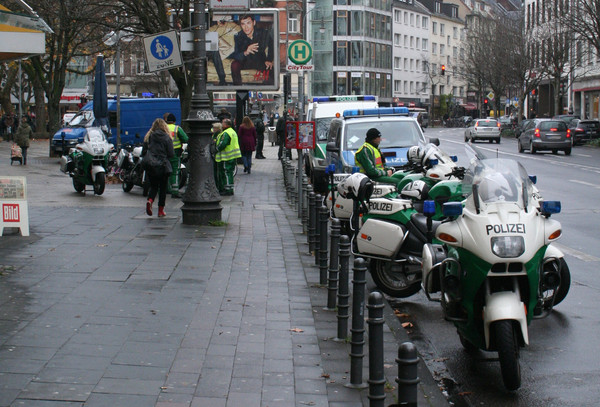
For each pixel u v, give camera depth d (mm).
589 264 11344
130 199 18953
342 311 7254
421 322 8562
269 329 7512
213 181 14570
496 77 78812
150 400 5445
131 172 20188
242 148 28734
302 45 19156
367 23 98562
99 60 30531
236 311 8141
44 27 12148
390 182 13016
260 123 38562
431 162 12336
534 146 40844
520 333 6168
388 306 9195
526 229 6273
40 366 6070
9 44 11891
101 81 30406
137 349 6645
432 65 118250
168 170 15258
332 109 25609
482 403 5973
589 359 7055
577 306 8961
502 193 6555
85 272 9781
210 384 5875
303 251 12008
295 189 19250
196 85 14453
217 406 5414
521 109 69062
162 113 36500
